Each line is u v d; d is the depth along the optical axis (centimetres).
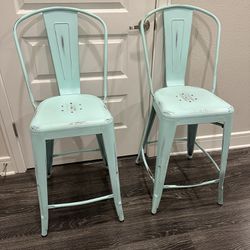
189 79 161
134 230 130
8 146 158
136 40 143
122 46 143
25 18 118
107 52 139
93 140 170
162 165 125
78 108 119
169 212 140
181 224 134
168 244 124
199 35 147
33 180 162
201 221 136
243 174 169
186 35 138
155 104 131
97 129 110
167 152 123
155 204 136
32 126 106
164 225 133
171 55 140
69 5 129
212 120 120
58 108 119
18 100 145
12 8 123
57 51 128
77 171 171
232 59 159
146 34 141
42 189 116
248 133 190
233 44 154
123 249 121
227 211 141
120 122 167
